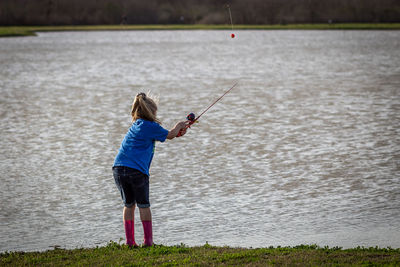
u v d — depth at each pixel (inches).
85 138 1205.7
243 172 929.5
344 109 1514.5
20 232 682.2
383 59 3221.0
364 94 1803.6
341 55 3550.7
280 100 1717.5
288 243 621.9
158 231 677.9
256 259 498.6
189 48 4446.4
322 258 497.7
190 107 1615.4
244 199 794.8
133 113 544.1
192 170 947.3
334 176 896.3
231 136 1203.2
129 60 3420.3
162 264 488.4
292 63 3083.2
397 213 725.3
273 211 743.1
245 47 4478.3
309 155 1029.8
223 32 6953.7
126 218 553.3
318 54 3671.3
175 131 537.0
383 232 654.5
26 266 507.2
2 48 4522.6
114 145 1138.0
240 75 2522.1
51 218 732.0
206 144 1133.1
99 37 6136.8
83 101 1756.9
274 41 5187.0
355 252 521.3
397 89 1914.4
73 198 815.7
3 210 763.4
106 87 2135.8
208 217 724.7
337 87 2009.1
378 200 778.2
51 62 3297.2
